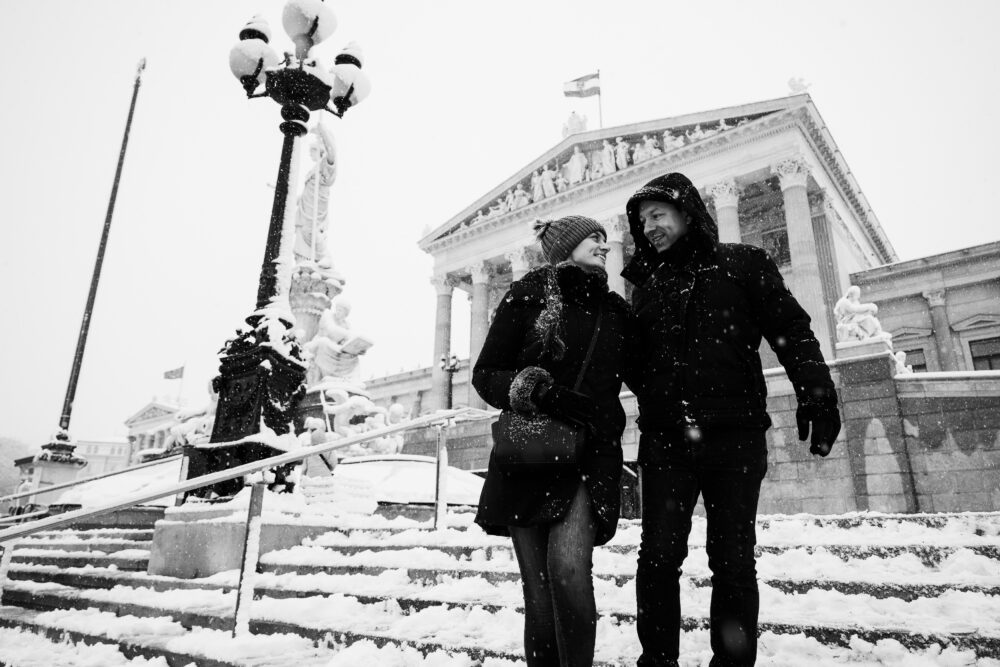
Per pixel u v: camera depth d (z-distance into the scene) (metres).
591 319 2.61
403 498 9.06
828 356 27.11
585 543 2.27
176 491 3.60
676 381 2.52
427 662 3.16
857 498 15.47
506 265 43.69
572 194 37.72
